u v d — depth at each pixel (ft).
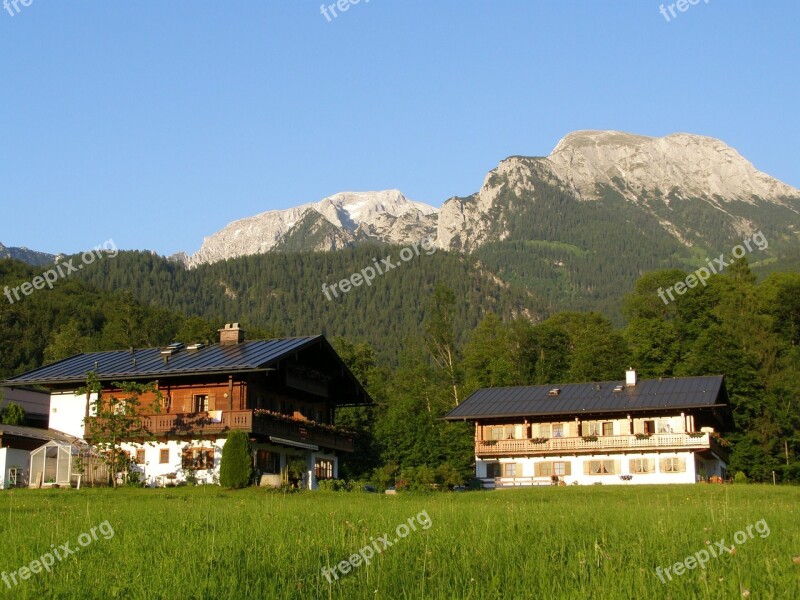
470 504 117.80
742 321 315.37
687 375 282.77
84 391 175.32
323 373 198.49
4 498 130.31
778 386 265.75
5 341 411.75
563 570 57.88
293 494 147.54
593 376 309.83
